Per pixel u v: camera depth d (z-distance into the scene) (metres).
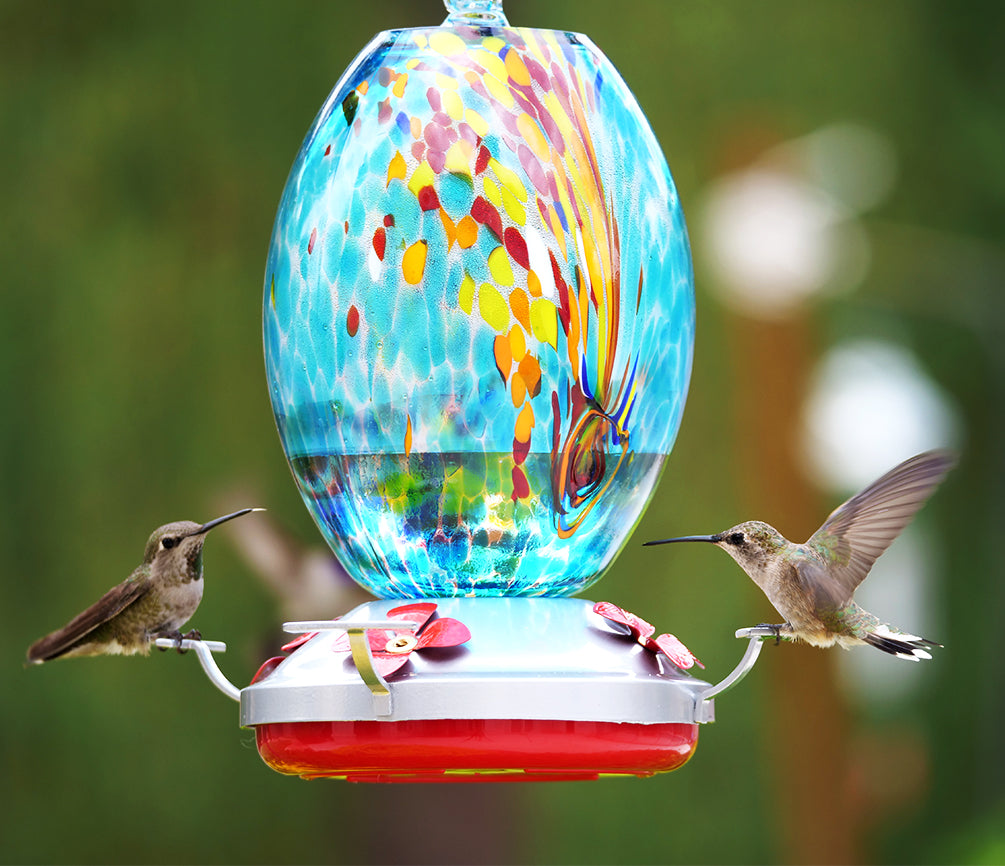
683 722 4.09
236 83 13.85
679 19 14.18
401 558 4.49
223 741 13.45
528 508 4.41
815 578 5.59
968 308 13.73
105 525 13.22
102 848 13.31
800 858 13.69
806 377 13.12
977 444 15.20
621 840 13.97
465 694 3.82
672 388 4.64
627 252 4.47
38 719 13.41
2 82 13.99
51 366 13.45
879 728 15.04
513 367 4.33
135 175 13.69
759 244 10.43
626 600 13.46
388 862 13.88
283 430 4.71
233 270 13.60
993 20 14.91
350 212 4.39
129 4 14.08
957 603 15.45
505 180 4.33
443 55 4.44
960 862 14.20
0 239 13.60
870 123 14.32
